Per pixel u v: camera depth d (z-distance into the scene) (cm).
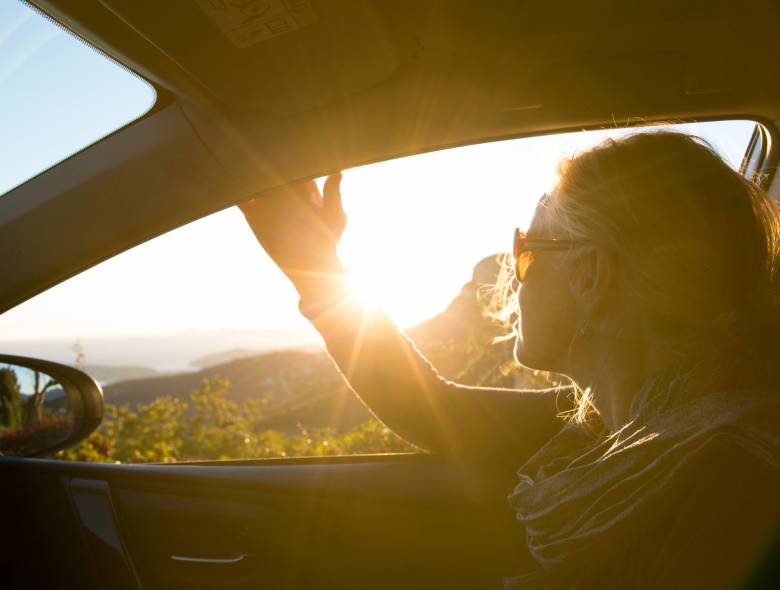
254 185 187
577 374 131
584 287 120
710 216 109
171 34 142
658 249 110
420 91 178
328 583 208
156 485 221
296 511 208
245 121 175
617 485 100
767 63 177
